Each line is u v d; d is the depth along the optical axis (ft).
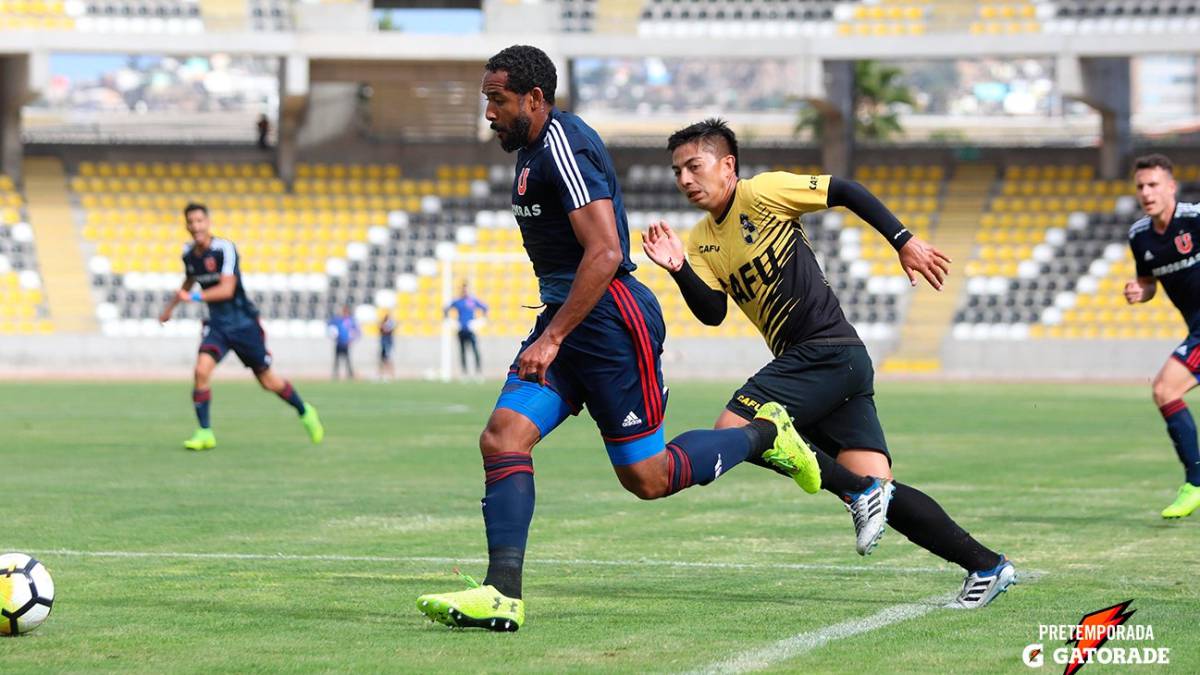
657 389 36.22
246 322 94.89
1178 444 59.57
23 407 144.36
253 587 41.50
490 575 34.71
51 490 69.87
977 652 32.24
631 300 35.60
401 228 258.57
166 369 241.14
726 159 40.19
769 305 40.11
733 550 50.26
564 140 34.63
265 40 240.73
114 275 246.27
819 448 41.24
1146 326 238.48
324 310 249.96
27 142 262.88
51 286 243.60
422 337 246.88
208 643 33.06
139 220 254.06
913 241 37.70
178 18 250.57
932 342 243.40
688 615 37.09
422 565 46.06
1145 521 59.00
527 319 250.98
